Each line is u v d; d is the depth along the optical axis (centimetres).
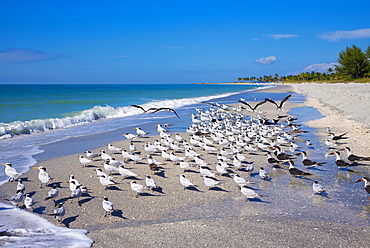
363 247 877
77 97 7950
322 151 2048
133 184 1282
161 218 1088
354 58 14762
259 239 925
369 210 1145
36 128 2878
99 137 2556
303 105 5256
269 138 2552
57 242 896
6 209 1169
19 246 853
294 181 1491
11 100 6412
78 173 1603
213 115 3800
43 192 1345
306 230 983
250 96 7900
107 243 905
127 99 7269
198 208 1174
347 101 4616
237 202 1234
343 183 1454
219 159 1692
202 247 880
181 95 9288
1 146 2212
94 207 1188
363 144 2161
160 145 2031
